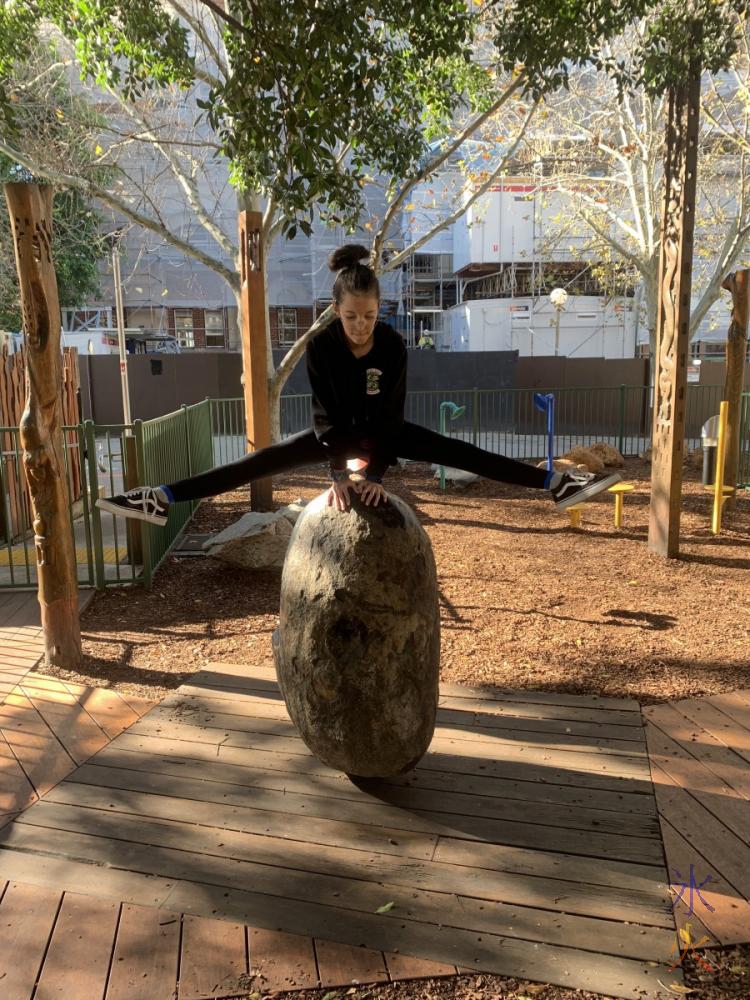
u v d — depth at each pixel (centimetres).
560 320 3080
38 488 510
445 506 1105
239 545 748
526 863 321
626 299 2919
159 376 2105
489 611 649
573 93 1983
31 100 1398
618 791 374
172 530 886
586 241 2609
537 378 2109
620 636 586
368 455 334
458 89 1257
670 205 771
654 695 483
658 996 254
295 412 1894
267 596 701
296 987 260
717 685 495
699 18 796
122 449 743
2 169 1839
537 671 523
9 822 352
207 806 363
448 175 2364
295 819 353
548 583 728
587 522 992
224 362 2116
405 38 1095
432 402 2072
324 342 314
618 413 2036
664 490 804
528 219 2780
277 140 586
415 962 270
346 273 299
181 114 2014
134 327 3216
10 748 421
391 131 1034
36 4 1063
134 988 259
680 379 777
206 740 427
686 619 621
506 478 352
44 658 554
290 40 562
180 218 2891
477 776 389
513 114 1862
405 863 322
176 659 555
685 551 839
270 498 1058
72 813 358
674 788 376
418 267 3650
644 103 1825
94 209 2053
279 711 463
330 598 338
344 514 343
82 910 295
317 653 341
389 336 317
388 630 336
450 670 529
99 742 427
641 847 330
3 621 635
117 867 320
